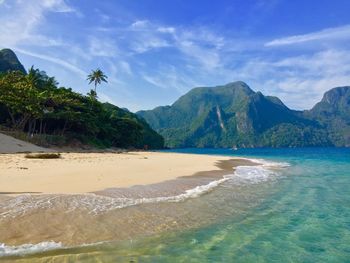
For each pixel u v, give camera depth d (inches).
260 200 582.9
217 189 688.4
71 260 280.2
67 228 355.6
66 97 3041.3
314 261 296.5
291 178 965.8
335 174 1109.1
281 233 379.2
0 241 311.3
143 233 361.4
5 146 1802.4
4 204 423.8
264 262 291.0
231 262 288.5
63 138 2667.3
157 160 1530.5
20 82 2733.8
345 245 340.2
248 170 1211.9
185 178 818.2
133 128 4133.9
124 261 282.5
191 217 437.7
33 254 289.0
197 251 314.0
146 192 582.2
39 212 398.6
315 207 527.8
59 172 800.3
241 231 384.5
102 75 4008.4
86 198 490.0
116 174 814.5
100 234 347.3
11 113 2566.4
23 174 730.2
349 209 513.3
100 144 3284.9
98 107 3681.1
